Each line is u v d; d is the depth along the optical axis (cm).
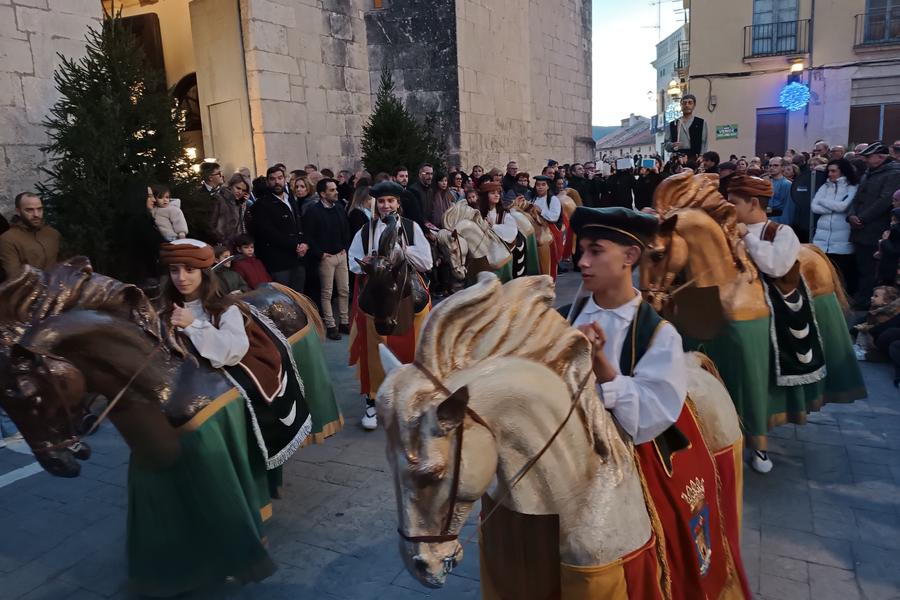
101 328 266
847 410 536
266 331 375
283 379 365
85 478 477
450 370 160
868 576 323
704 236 329
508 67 1675
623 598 178
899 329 621
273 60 1122
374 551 366
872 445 470
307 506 418
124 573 359
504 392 161
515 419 163
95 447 530
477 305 162
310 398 429
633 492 185
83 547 386
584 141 2389
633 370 198
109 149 675
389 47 1426
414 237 534
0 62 727
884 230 816
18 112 743
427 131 1301
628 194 1455
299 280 832
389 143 1163
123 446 531
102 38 725
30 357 244
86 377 268
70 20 787
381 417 157
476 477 154
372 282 481
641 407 189
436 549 152
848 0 1984
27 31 748
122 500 444
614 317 205
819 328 439
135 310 283
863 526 367
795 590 314
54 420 249
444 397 153
